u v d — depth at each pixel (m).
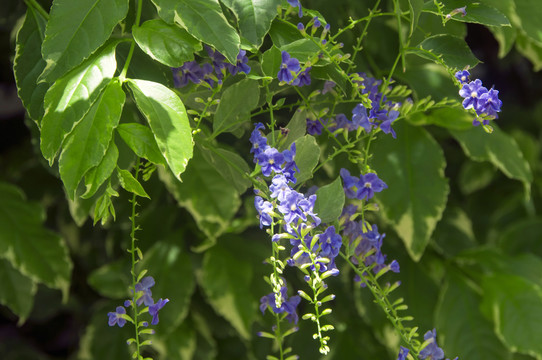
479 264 1.25
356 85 0.98
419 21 1.08
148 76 1.01
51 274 1.22
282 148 0.99
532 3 1.12
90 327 1.31
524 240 1.42
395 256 1.22
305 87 1.09
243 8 0.97
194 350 1.30
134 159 1.04
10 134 1.60
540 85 2.04
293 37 1.00
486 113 0.97
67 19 0.94
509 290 1.21
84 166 0.92
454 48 1.00
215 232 1.17
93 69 0.94
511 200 1.56
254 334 1.30
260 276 1.23
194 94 1.01
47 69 0.94
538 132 1.90
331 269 0.96
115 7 0.95
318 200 0.96
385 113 1.00
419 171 1.13
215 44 0.94
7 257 1.21
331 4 1.13
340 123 1.02
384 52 1.15
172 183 1.15
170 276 1.23
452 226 1.27
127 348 1.30
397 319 0.98
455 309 1.22
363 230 0.98
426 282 1.22
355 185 0.99
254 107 0.99
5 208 1.22
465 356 1.21
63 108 0.93
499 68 1.96
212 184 1.16
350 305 1.29
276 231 1.04
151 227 1.24
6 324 1.86
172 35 0.95
